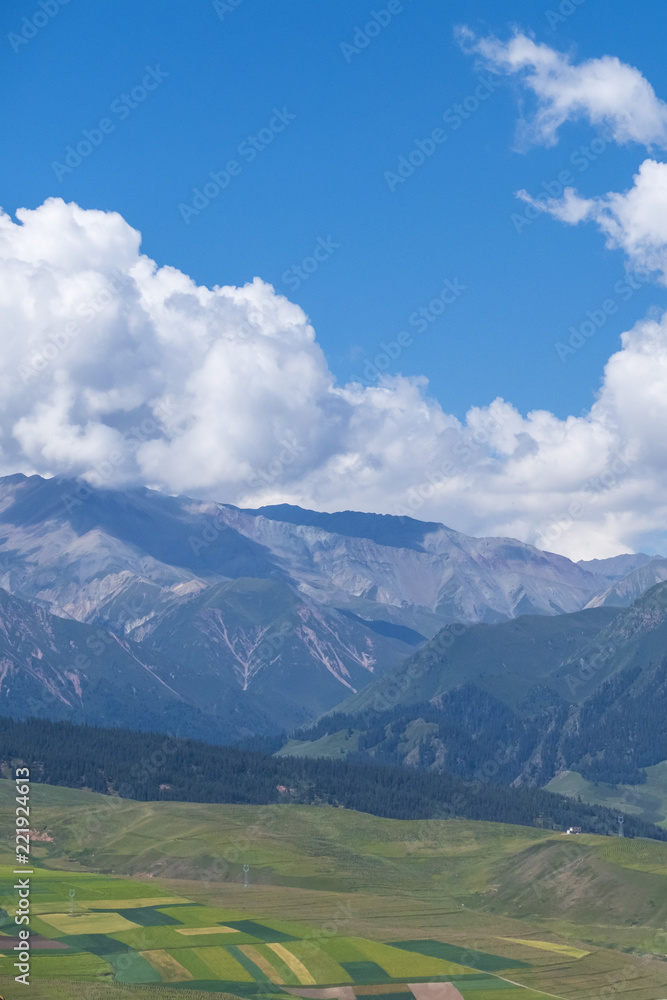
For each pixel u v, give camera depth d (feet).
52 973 510.99
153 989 490.49
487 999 533.96
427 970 576.61
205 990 506.48
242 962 561.02
